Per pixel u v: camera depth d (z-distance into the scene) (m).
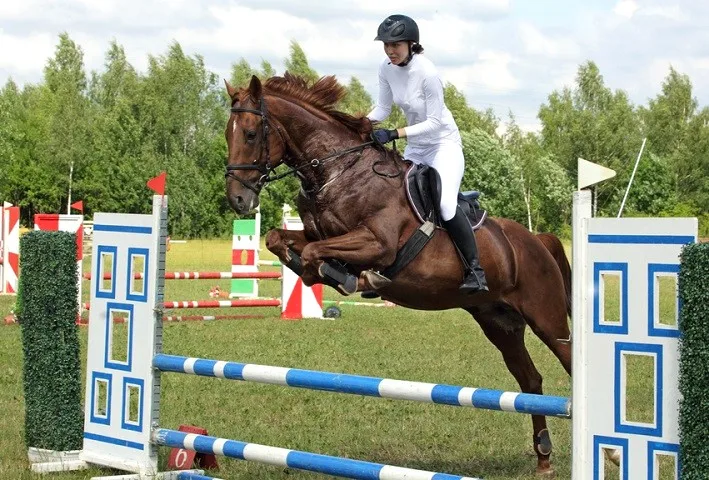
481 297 5.84
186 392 8.34
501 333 6.14
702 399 3.48
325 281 5.60
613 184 49.25
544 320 5.98
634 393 8.54
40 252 5.87
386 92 6.04
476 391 4.30
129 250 5.65
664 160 53.03
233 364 5.14
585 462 3.92
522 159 54.59
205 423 7.17
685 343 3.54
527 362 6.18
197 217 53.47
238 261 18.80
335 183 5.70
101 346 5.79
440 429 7.02
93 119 58.94
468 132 47.78
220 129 59.56
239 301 14.42
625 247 3.80
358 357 10.53
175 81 56.94
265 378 4.95
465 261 5.70
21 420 7.02
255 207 5.82
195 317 14.15
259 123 5.75
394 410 7.70
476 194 6.08
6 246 19.61
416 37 5.80
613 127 51.50
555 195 47.69
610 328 3.84
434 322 14.54
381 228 5.57
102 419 5.75
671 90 64.31
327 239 5.63
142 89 56.44
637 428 3.77
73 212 57.19
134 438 5.54
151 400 5.48
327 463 4.64
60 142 55.56
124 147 54.34
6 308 15.98
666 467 5.75
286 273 15.08
